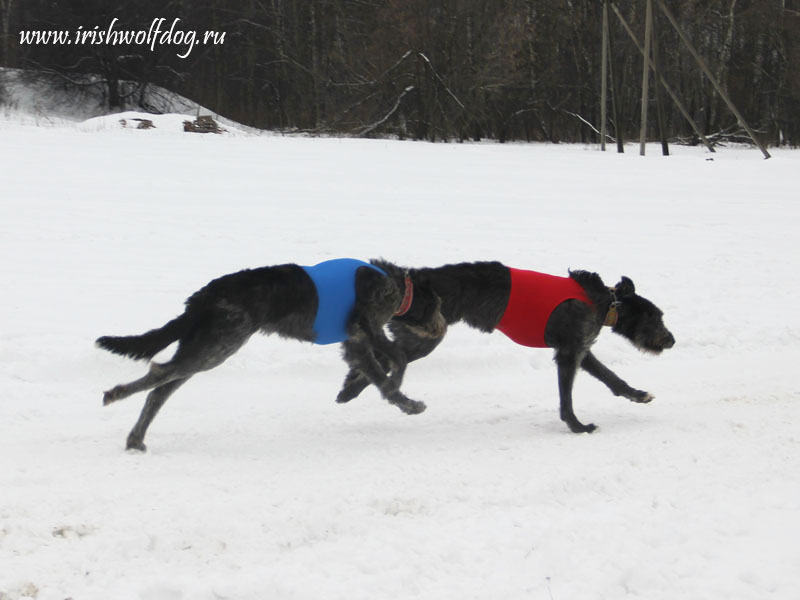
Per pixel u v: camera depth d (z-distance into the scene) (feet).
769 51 141.08
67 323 27.04
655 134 138.72
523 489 16.24
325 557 13.41
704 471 17.74
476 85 123.65
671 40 136.67
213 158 69.00
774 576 13.16
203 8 143.02
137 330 26.81
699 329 29.58
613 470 17.51
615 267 37.96
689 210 53.88
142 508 14.88
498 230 45.11
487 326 21.74
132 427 20.06
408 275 20.89
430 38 122.31
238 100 144.56
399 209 50.19
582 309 21.31
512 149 99.04
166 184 55.01
